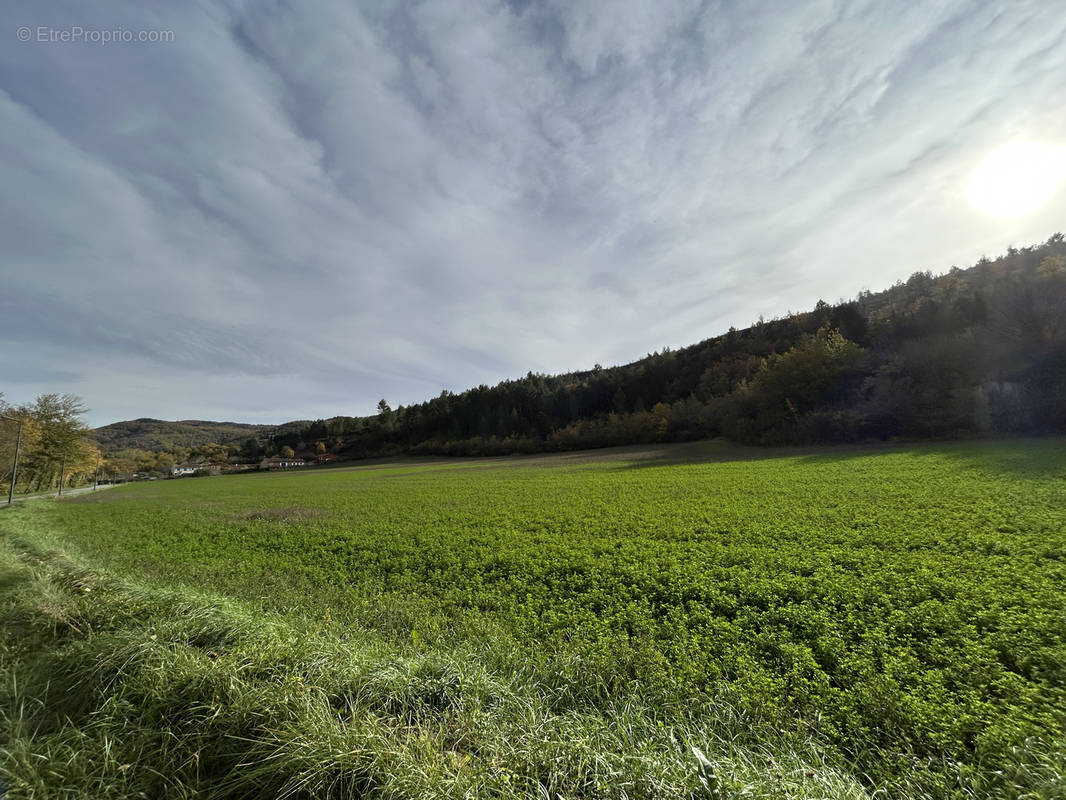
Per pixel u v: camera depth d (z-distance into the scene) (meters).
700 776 3.61
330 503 33.31
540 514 21.97
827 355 58.81
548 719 4.64
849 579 9.85
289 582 12.38
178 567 14.33
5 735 4.56
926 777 4.20
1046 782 3.78
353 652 5.92
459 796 3.50
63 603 7.54
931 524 14.18
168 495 52.19
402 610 9.59
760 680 6.07
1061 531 12.20
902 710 5.28
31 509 35.84
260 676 5.25
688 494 25.86
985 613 7.55
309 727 4.19
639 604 9.54
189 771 4.16
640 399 101.00
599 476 41.97
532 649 7.24
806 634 7.74
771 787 3.61
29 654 6.15
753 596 9.55
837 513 17.00
